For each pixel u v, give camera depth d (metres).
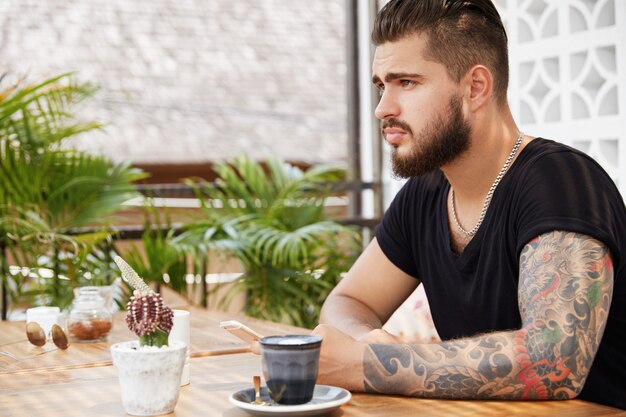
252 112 9.81
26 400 1.42
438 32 1.67
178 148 8.93
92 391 1.47
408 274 2.02
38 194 3.41
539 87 3.29
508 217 1.68
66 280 3.29
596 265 1.48
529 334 1.44
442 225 1.83
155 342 1.34
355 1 4.58
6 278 3.24
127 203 3.59
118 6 10.20
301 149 9.44
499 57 1.72
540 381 1.41
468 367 1.41
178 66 9.98
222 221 3.74
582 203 1.54
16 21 9.30
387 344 1.46
